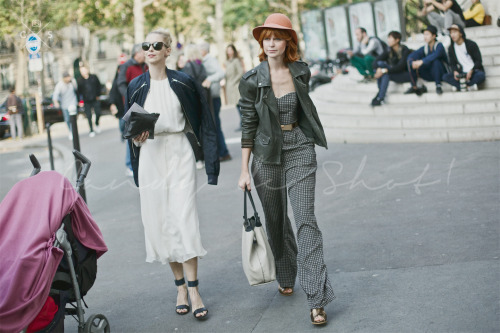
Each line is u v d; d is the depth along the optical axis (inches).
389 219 251.6
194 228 180.7
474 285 175.3
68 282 153.9
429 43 457.1
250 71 173.0
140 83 184.4
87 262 160.2
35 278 138.2
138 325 179.8
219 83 425.7
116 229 292.0
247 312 179.9
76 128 305.7
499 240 209.9
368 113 475.5
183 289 187.0
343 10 1090.7
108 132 770.8
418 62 452.8
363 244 224.5
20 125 722.2
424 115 445.4
